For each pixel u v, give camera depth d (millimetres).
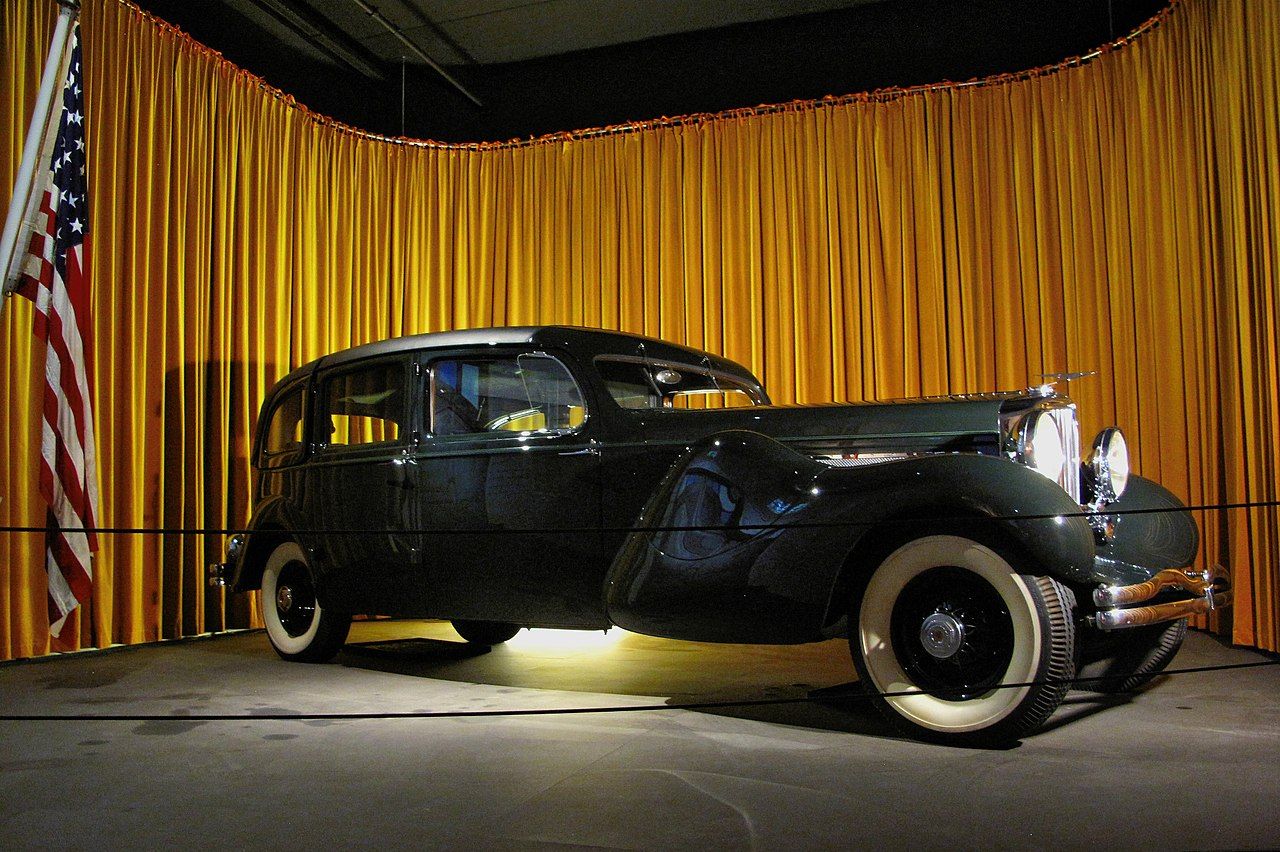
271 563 4930
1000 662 2850
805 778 2541
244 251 6152
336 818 2252
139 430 5418
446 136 7750
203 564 5812
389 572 4242
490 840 2092
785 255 6574
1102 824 2139
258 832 2160
